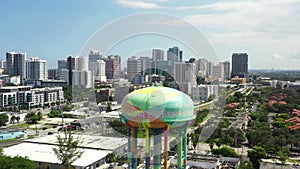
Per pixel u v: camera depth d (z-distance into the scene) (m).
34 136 109.62
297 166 78.19
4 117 131.88
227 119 118.06
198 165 68.50
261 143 92.31
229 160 76.00
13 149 77.19
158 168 29.41
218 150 79.69
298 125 109.75
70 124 112.12
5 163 56.41
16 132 112.00
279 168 76.06
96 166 69.44
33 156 71.88
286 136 98.69
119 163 70.06
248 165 70.06
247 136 100.75
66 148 68.25
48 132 115.88
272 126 123.69
